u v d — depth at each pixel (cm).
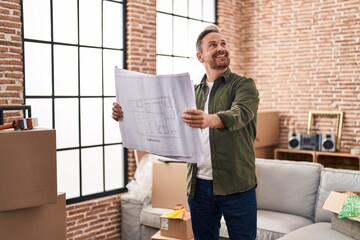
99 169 477
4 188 223
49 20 420
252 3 683
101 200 459
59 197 261
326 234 318
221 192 222
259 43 679
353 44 587
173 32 581
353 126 592
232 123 192
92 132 468
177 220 373
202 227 240
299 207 389
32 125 242
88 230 447
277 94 664
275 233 353
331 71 608
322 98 619
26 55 400
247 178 224
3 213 231
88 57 461
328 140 590
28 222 243
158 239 377
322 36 613
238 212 224
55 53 427
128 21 495
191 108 186
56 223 259
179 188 428
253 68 689
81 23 452
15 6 374
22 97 385
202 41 230
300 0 631
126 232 468
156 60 538
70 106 443
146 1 510
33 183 233
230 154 220
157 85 196
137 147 222
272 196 405
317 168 392
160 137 204
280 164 412
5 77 370
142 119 212
